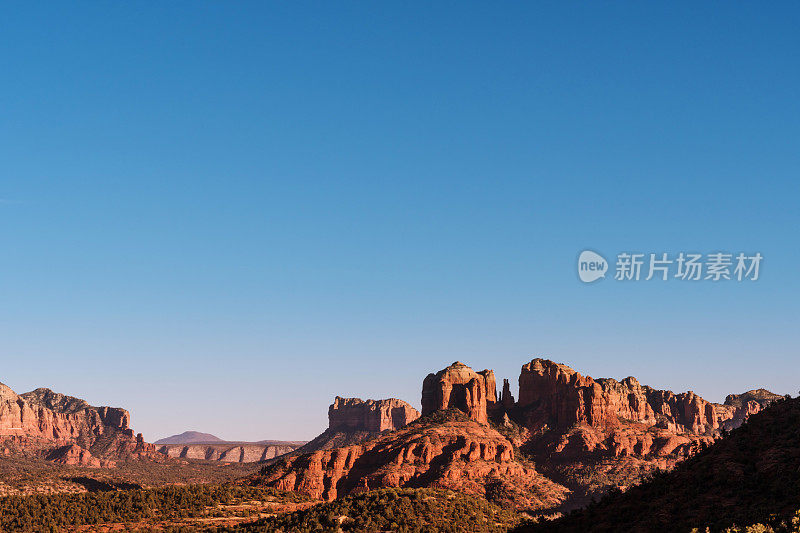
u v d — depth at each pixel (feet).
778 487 445.37
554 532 513.45
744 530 407.03
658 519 460.96
